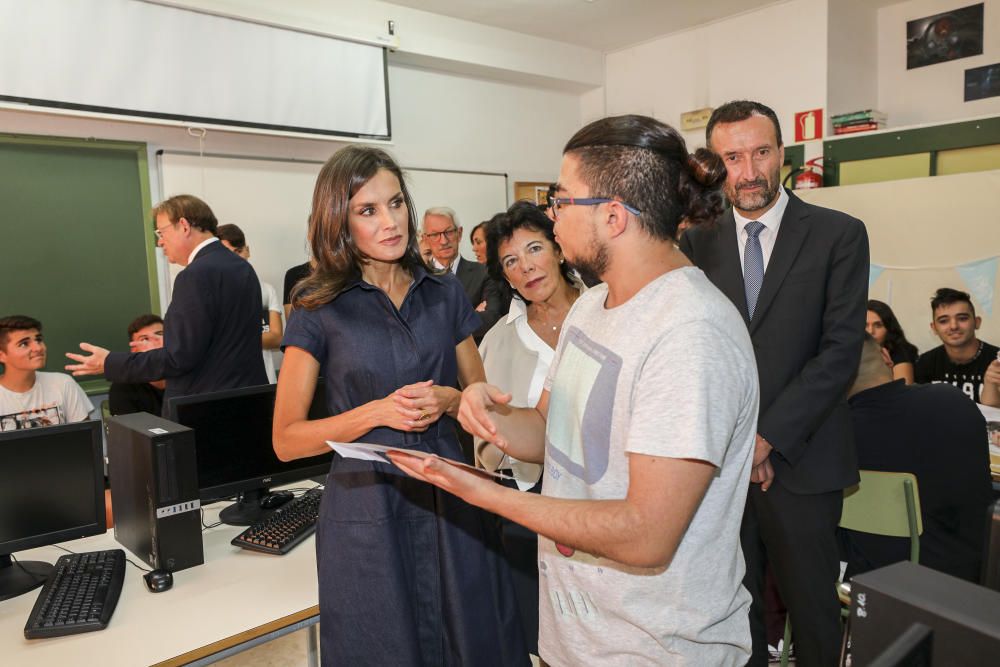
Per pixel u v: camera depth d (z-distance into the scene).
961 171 4.06
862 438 2.05
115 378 2.60
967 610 0.55
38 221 3.68
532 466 1.81
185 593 1.53
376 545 1.30
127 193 3.93
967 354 3.28
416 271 1.42
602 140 0.88
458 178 5.41
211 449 1.94
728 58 5.23
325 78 4.37
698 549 0.90
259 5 4.09
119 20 3.61
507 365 1.99
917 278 3.77
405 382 1.35
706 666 0.93
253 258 4.38
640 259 0.90
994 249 3.52
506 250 1.86
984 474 1.96
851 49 4.84
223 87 3.97
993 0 4.49
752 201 1.79
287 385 1.34
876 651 0.59
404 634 1.29
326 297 1.31
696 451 0.77
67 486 1.69
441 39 5.00
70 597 1.46
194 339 2.60
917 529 1.87
